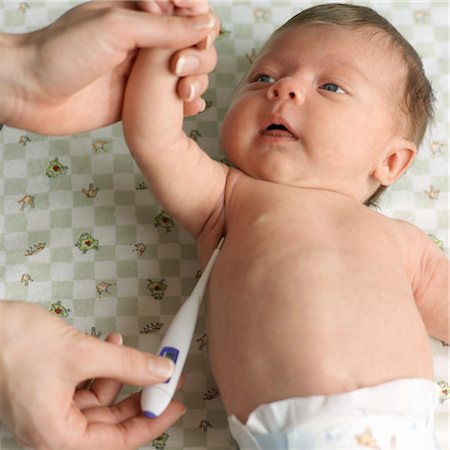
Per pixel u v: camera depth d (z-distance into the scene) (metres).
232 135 1.03
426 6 1.34
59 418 0.85
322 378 0.83
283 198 1.00
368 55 1.05
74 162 1.20
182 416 1.06
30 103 0.86
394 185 1.23
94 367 0.85
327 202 1.01
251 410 0.86
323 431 0.80
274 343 0.86
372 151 1.04
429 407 0.88
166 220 1.17
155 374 0.87
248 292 0.91
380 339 0.87
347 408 0.81
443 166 1.25
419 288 1.08
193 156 0.98
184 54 0.80
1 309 0.86
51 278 1.13
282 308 0.88
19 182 1.18
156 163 0.95
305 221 0.97
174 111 0.88
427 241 1.09
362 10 1.13
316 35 1.06
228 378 0.89
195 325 1.02
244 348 0.88
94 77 0.82
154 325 1.11
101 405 0.96
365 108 1.02
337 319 0.87
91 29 0.77
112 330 1.11
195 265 1.15
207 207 1.03
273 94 0.99
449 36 1.33
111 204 1.17
